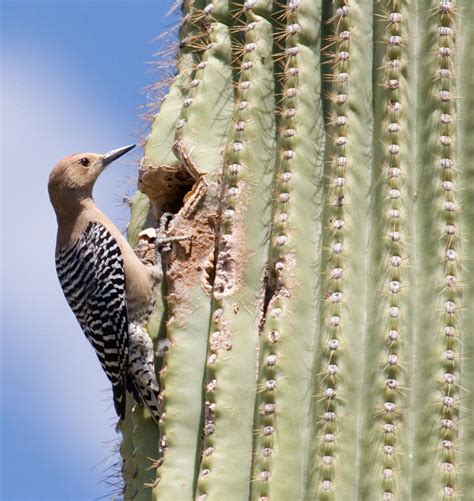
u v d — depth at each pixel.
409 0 12.36
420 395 10.84
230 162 12.67
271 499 10.77
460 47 12.23
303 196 12.09
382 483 10.43
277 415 11.12
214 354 11.98
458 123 11.90
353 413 10.85
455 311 11.07
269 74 12.99
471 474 10.59
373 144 11.98
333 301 11.25
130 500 13.40
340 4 12.44
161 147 14.60
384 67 12.09
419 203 11.62
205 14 14.27
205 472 11.43
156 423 13.80
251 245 12.41
